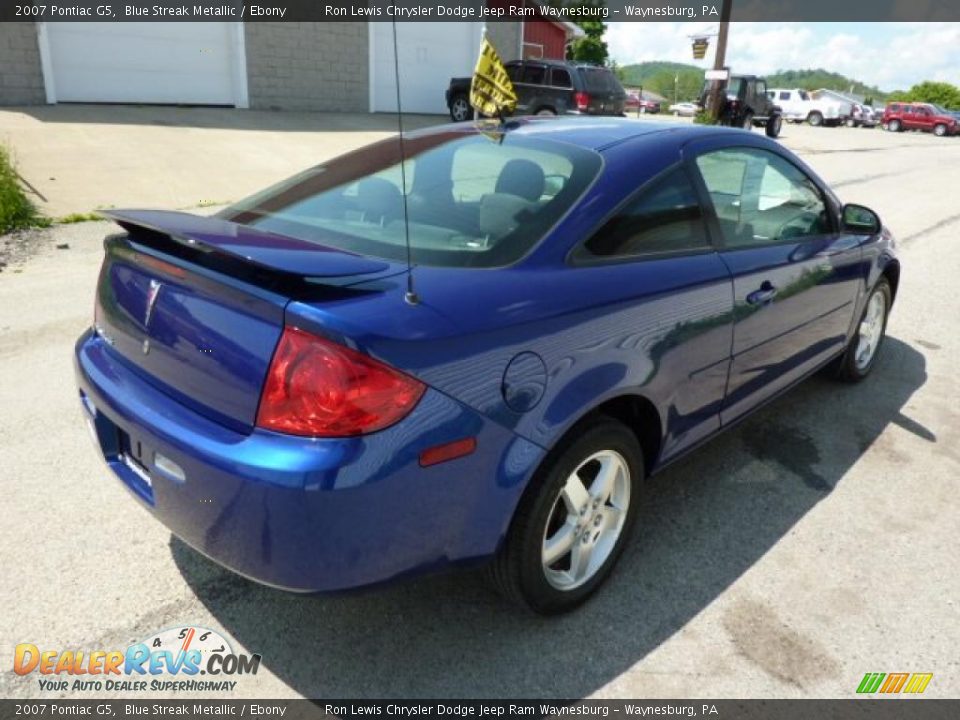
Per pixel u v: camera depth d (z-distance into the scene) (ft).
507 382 6.99
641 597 8.90
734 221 10.37
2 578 8.73
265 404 6.39
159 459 7.06
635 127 10.30
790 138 83.92
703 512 10.68
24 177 31.65
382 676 7.66
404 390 6.35
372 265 7.09
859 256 13.20
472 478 6.87
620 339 8.08
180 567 9.09
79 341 8.94
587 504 8.32
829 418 13.76
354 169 9.92
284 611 8.48
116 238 8.32
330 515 6.21
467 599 8.77
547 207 8.32
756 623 8.55
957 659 8.15
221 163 37.99
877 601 8.99
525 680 7.67
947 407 14.44
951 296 22.08
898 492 11.39
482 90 10.96
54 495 10.38
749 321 10.14
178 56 50.24
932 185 46.62
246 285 6.57
